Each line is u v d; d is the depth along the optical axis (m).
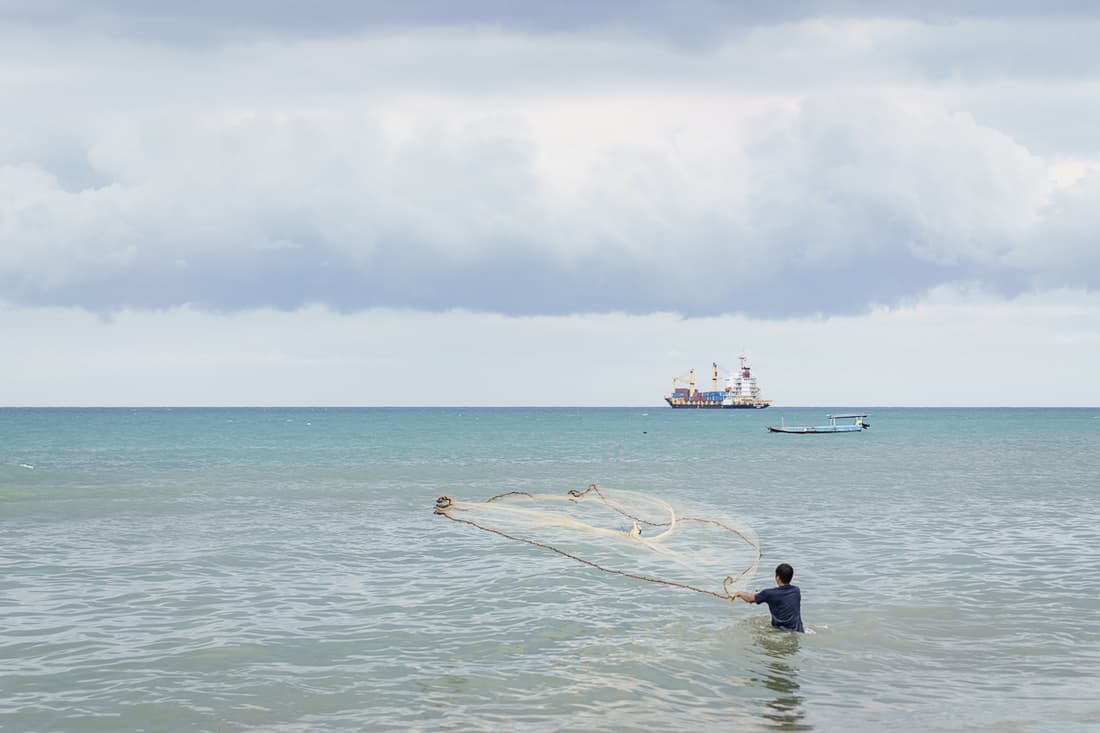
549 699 10.28
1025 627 13.71
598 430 139.88
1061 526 25.52
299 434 114.75
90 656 12.17
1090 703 10.06
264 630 13.67
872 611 14.82
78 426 153.25
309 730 9.30
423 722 9.51
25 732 9.30
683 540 22.84
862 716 9.65
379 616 14.64
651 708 9.93
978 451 70.88
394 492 36.91
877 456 64.56
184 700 10.30
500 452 71.06
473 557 20.59
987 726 9.28
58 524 26.50
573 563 19.73
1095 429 135.88
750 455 66.88
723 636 13.20
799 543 22.36
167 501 33.09
